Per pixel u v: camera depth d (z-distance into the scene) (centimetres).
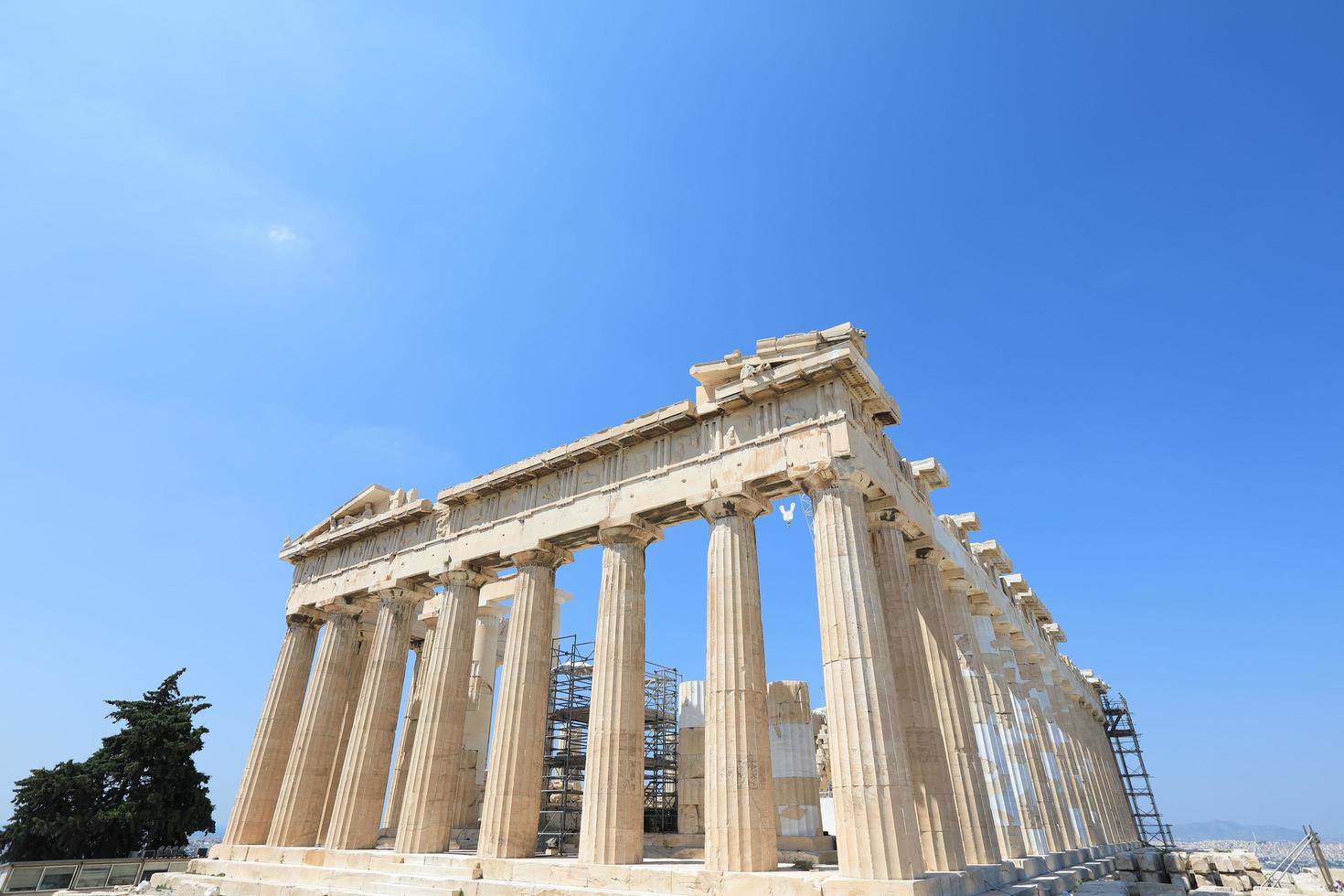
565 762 3303
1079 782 4041
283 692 3484
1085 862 3077
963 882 1800
